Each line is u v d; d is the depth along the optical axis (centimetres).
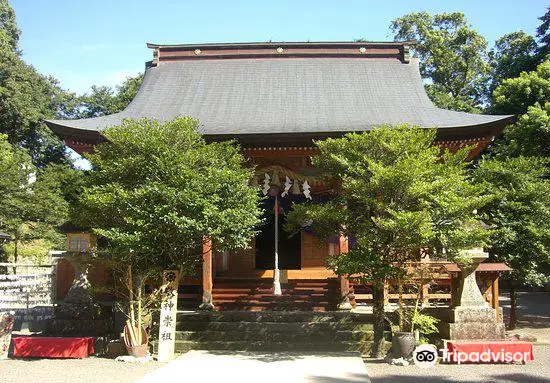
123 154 1309
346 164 1230
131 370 1169
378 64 2530
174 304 1345
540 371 1125
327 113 2117
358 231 1291
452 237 1195
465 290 1338
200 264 1897
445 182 1181
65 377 1093
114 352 1334
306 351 1407
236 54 2611
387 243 1251
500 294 3291
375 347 1310
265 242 2191
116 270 1474
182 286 1938
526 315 2231
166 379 1073
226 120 2072
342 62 2555
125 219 1193
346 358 1303
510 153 2447
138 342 1305
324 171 1366
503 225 1700
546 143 2422
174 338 1360
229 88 2420
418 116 2025
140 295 1342
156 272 1385
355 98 2281
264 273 2075
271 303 1748
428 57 4697
